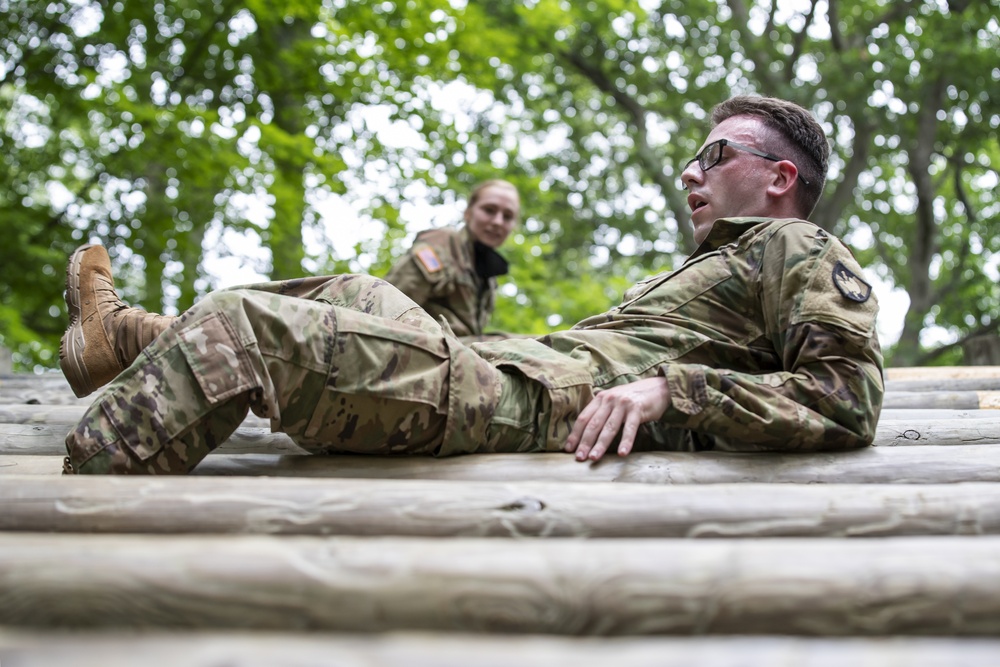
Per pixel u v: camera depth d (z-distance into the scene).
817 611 1.12
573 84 17.25
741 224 2.38
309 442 1.98
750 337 2.29
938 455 2.05
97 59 9.57
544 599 1.10
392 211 8.91
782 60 15.57
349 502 1.57
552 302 10.08
